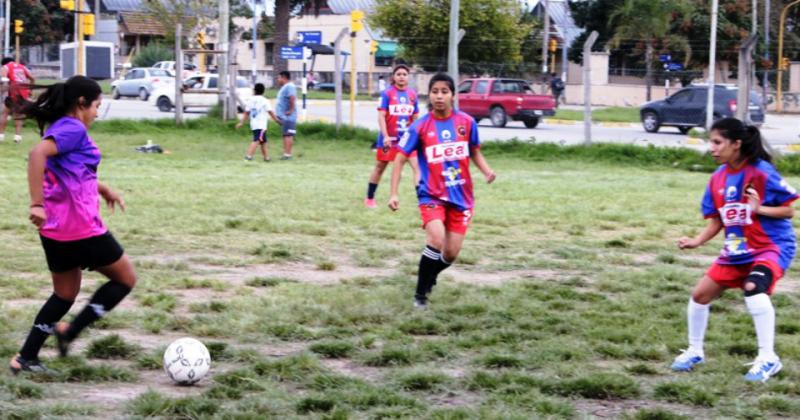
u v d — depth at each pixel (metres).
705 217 9.37
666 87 79.69
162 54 94.12
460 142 11.73
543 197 23.09
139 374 8.73
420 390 8.34
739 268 9.05
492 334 10.24
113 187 22.55
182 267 13.84
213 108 42.53
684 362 9.16
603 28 92.94
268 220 18.20
